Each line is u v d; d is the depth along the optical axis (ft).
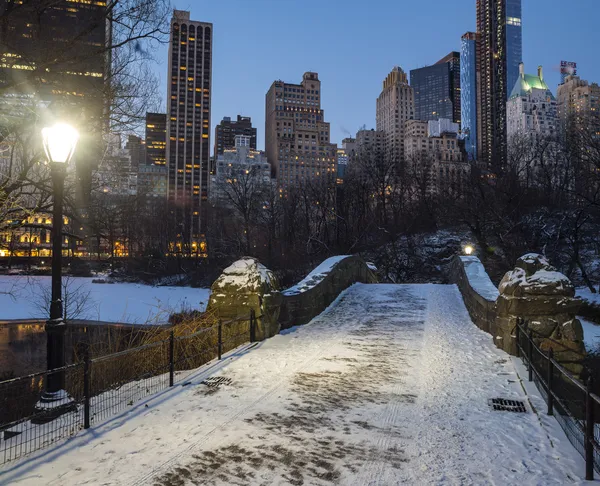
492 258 143.02
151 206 241.55
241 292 39.17
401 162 213.66
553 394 20.58
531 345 27.66
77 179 47.65
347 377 28.17
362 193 191.11
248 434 19.38
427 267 157.79
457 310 53.72
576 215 121.39
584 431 16.17
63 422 20.93
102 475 15.71
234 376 28.43
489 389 25.59
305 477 15.64
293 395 24.72
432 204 186.70
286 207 201.87
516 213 134.41
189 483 15.19
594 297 88.99
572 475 15.67
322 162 647.97
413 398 24.16
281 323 43.86
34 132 39.55
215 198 269.44
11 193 43.14
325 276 56.34
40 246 268.62
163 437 19.06
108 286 191.42
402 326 45.06
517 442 18.54
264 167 585.63
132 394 25.40
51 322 22.17
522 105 594.65
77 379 34.73
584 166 122.62
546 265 33.24
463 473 15.93
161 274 231.30
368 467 16.38
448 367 30.30
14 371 68.28
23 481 15.23
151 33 42.91
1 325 108.06
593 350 65.31
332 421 20.89
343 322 47.80
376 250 176.45
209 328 31.32
